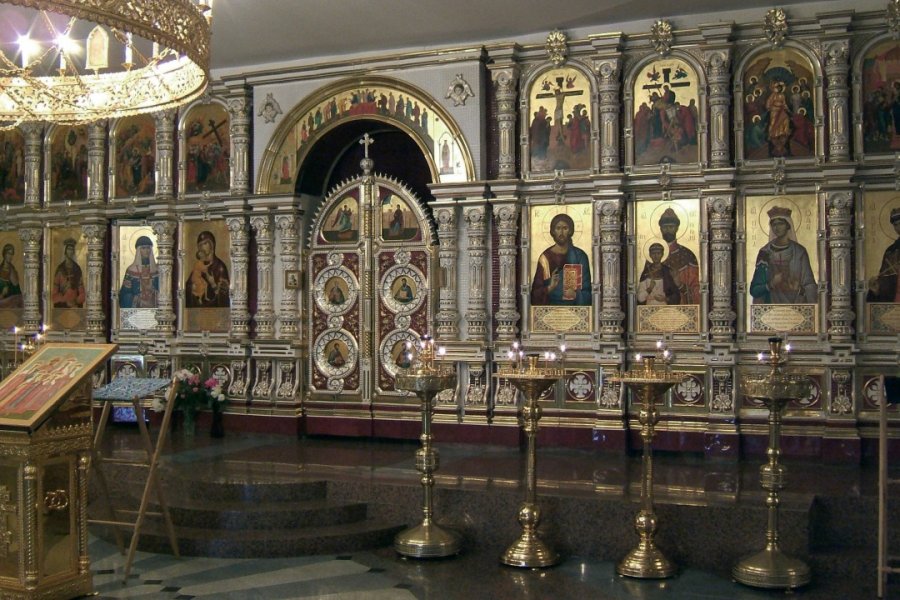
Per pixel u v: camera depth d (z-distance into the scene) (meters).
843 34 12.83
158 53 10.59
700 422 13.37
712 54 13.35
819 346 12.99
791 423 13.00
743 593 8.84
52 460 8.22
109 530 10.70
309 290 15.62
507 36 14.49
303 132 15.48
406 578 9.34
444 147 14.58
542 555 9.75
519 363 10.20
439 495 10.76
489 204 14.42
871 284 12.88
